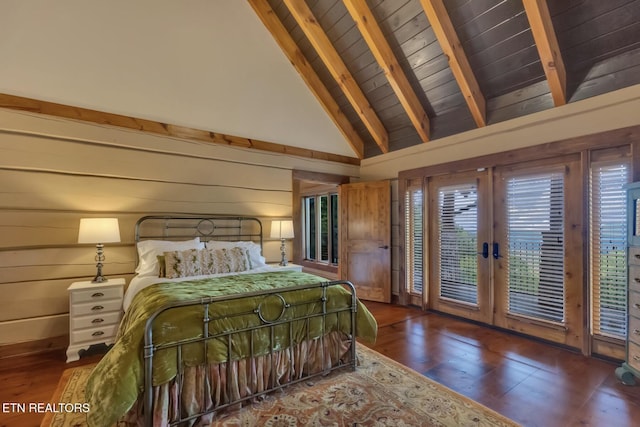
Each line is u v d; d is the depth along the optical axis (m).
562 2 2.71
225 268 3.33
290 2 3.79
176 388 1.81
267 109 4.41
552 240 3.15
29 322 2.96
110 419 1.55
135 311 2.20
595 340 2.84
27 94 2.94
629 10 2.54
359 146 5.40
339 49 4.21
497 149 3.60
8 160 2.89
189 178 3.83
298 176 4.75
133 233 3.48
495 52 3.33
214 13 3.89
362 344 3.14
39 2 2.94
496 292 3.62
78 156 3.19
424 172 4.38
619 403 2.10
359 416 1.94
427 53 3.68
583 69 2.97
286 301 2.29
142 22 3.45
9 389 2.29
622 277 2.70
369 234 4.98
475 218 3.84
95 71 3.23
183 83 3.74
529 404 2.09
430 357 2.82
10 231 2.90
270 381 2.19
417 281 4.54
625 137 2.64
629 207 2.38
